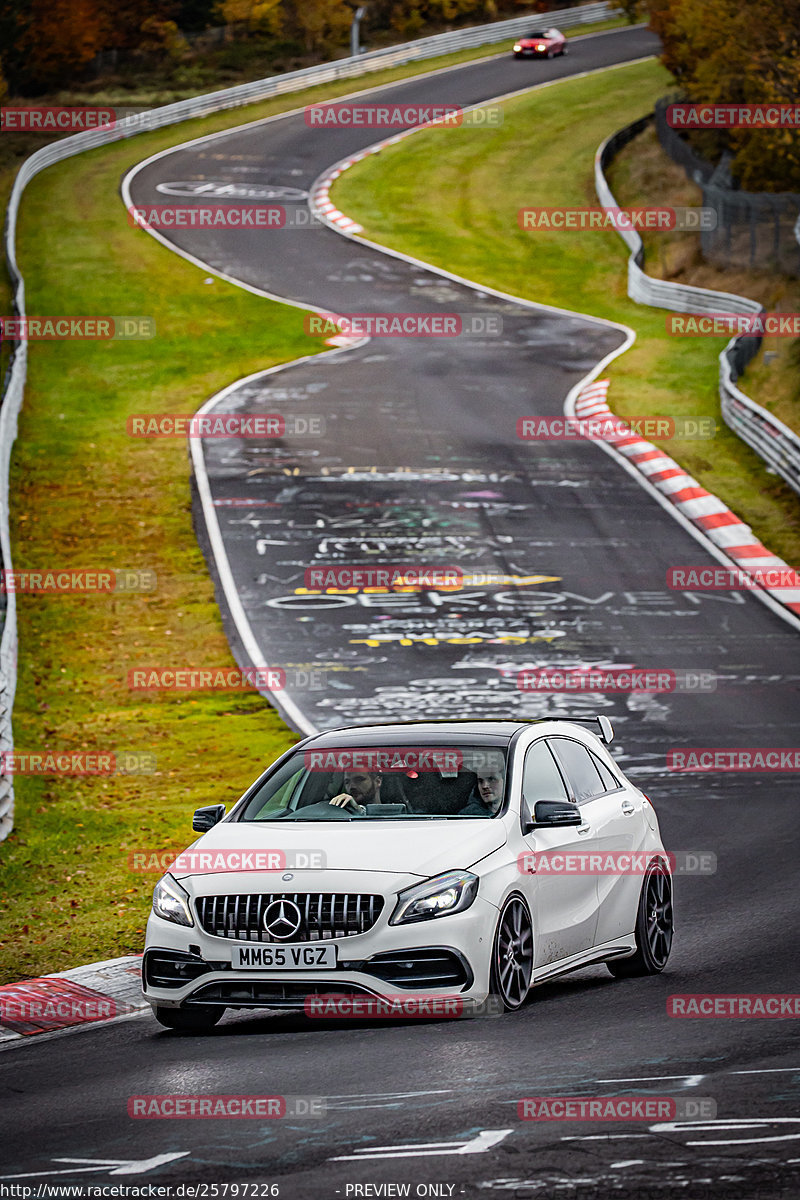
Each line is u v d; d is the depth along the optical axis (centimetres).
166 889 3152
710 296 18138
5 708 6328
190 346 17000
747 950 3931
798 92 18912
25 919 4650
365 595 9931
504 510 11675
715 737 7300
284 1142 2244
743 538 10988
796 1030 2925
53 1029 3397
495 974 3056
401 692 8188
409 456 13062
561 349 16962
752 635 9150
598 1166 2056
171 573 10631
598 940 3519
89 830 5897
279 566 10525
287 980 2978
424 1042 2886
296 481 12406
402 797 3378
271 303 18750
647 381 15488
